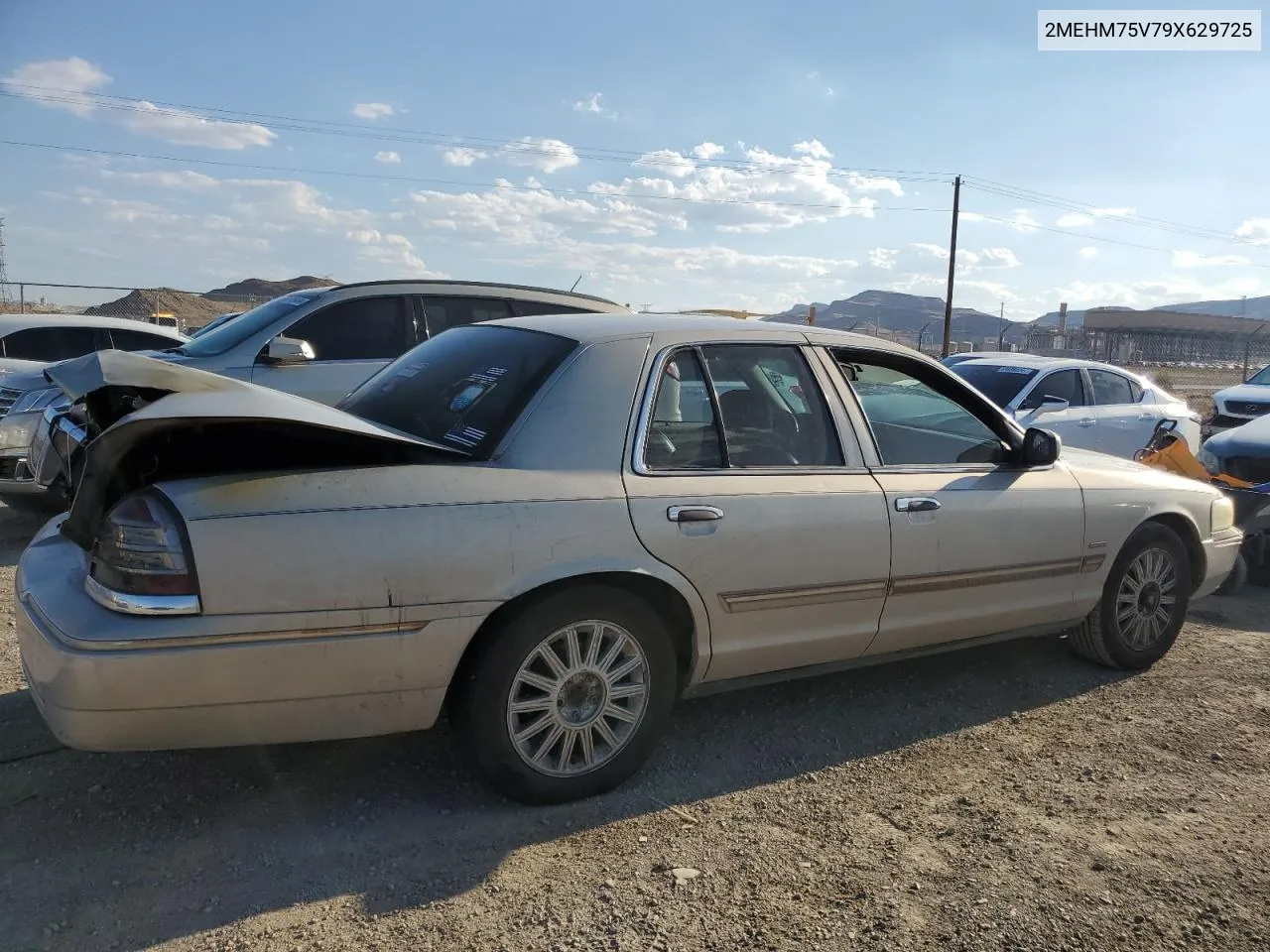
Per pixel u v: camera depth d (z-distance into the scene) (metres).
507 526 3.02
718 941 2.60
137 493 2.81
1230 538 5.27
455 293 7.93
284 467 2.92
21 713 3.87
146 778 3.40
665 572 3.29
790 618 3.64
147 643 2.65
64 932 2.56
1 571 5.98
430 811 3.24
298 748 3.66
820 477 3.72
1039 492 4.30
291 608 2.76
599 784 3.35
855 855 3.06
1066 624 4.59
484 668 3.07
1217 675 4.86
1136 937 2.67
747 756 3.77
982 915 2.74
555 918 2.68
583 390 3.35
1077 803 3.45
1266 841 3.21
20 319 10.03
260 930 2.60
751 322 3.90
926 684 4.60
